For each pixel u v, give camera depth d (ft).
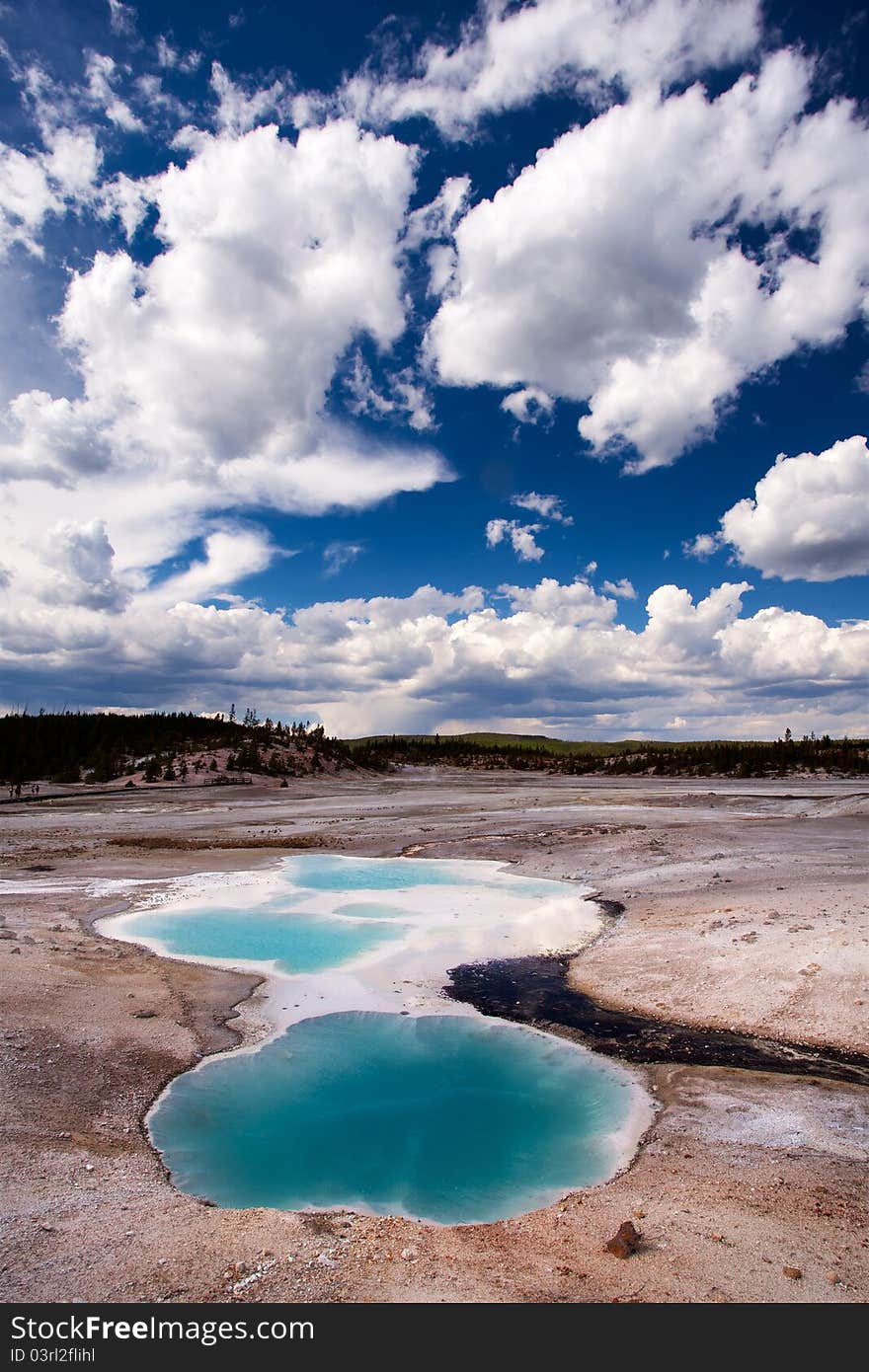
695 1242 18.39
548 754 469.98
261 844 101.19
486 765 398.21
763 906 51.39
